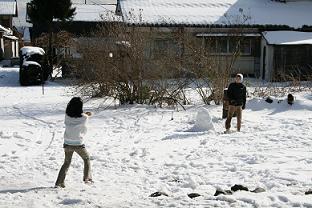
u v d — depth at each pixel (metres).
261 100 19.52
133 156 11.30
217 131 14.68
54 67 38.06
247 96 20.95
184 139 13.43
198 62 20.58
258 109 19.02
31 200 7.46
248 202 6.48
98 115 18.20
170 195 7.42
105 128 15.86
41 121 17.31
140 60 20.17
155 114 18.19
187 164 10.12
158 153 11.59
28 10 39.28
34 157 11.48
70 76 34.00
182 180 8.73
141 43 20.19
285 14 35.25
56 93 26.83
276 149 11.15
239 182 8.20
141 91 20.61
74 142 8.52
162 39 22.16
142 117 17.64
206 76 20.56
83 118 8.54
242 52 33.72
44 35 42.69
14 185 8.73
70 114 8.52
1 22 63.22
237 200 6.58
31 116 18.48
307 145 11.50
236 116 16.08
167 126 15.84
